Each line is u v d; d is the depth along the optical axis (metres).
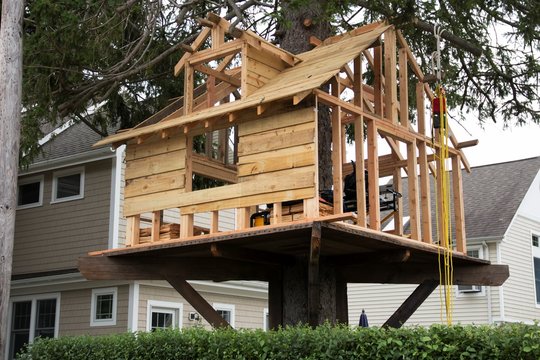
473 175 26.22
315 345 7.35
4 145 9.34
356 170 9.55
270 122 9.34
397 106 10.53
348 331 7.32
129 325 16.77
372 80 13.31
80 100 11.64
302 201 9.33
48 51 10.84
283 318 10.94
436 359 6.48
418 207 10.41
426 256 10.76
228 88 11.59
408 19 10.41
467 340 6.38
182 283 10.89
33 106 11.68
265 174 9.24
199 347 8.43
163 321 17.70
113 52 11.88
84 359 9.85
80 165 18.69
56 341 10.52
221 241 9.41
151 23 11.41
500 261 21.62
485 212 23.11
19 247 19.52
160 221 10.54
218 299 19.23
